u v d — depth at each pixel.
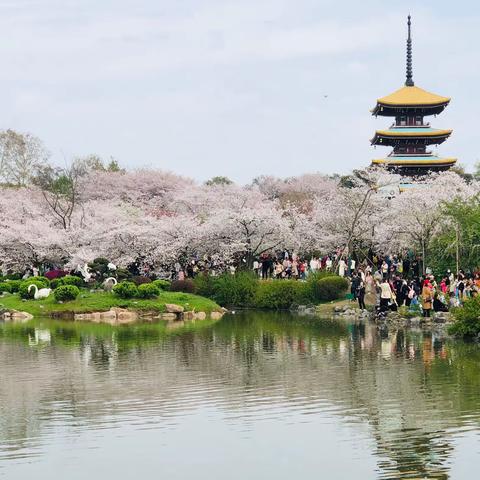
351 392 32.69
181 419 28.92
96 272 73.06
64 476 23.48
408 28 108.81
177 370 38.03
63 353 43.62
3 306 64.56
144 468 24.05
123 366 39.25
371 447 25.61
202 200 89.75
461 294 56.72
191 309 66.12
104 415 29.56
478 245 67.25
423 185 89.44
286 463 24.33
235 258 79.38
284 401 31.36
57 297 66.19
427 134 104.38
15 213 88.00
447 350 42.84
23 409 30.56
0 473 23.73
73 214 89.19
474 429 27.22
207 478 23.27
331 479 23.08
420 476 23.20
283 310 69.75
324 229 83.94
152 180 107.94
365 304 65.50
